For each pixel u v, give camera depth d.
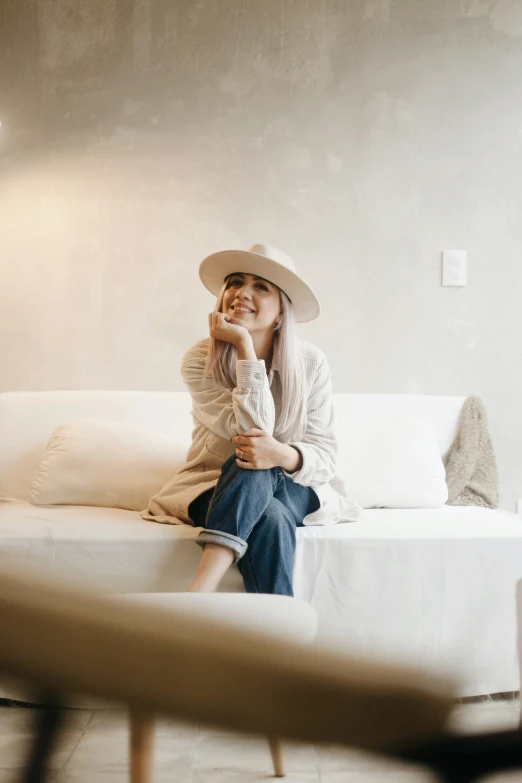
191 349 2.20
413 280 3.15
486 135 3.20
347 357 3.11
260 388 1.97
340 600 1.91
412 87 3.17
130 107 3.07
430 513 2.32
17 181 3.05
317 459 2.00
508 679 1.95
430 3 3.18
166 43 3.07
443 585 1.95
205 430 2.14
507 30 3.18
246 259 2.15
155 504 2.11
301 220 3.10
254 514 1.78
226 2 3.09
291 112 3.11
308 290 2.14
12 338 3.04
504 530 2.04
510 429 3.18
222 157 3.08
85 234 3.05
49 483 2.27
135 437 2.39
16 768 0.21
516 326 3.20
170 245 3.06
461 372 3.16
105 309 3.05
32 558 1.87
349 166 3.13
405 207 3.15
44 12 3.06
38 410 2.59
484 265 3.19
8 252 3.04
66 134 3.06
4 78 3.05
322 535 1.93
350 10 3.14
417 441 2.61
